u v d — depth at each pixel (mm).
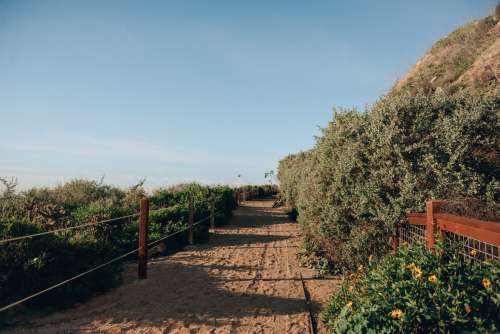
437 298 2875
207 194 15656
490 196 4672
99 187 13273
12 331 4156
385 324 2973
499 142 5102
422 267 3340
